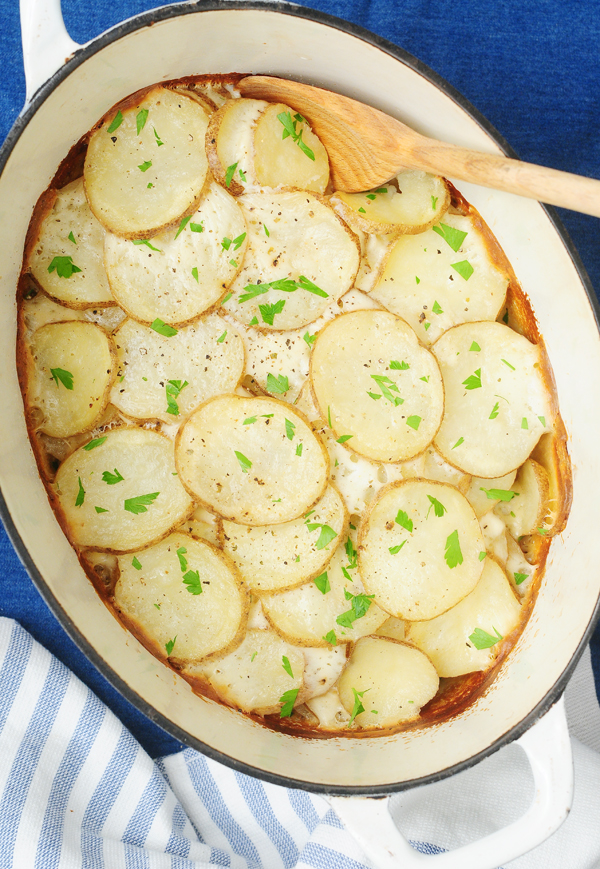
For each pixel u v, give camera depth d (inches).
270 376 24.0
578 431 24.4
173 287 23.8
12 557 26.2
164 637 24.2
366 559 24.3
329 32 22.6
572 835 25.7
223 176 23.7
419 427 24.2
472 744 23.8
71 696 25.9
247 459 23.9
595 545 23.8
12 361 23.2
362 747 24.5
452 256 24.5
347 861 25.4
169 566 24.2
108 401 23.8
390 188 24.3
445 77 25.8
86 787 25.8
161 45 22.6
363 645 24.6
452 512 24.5
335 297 24.1
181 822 26.1
